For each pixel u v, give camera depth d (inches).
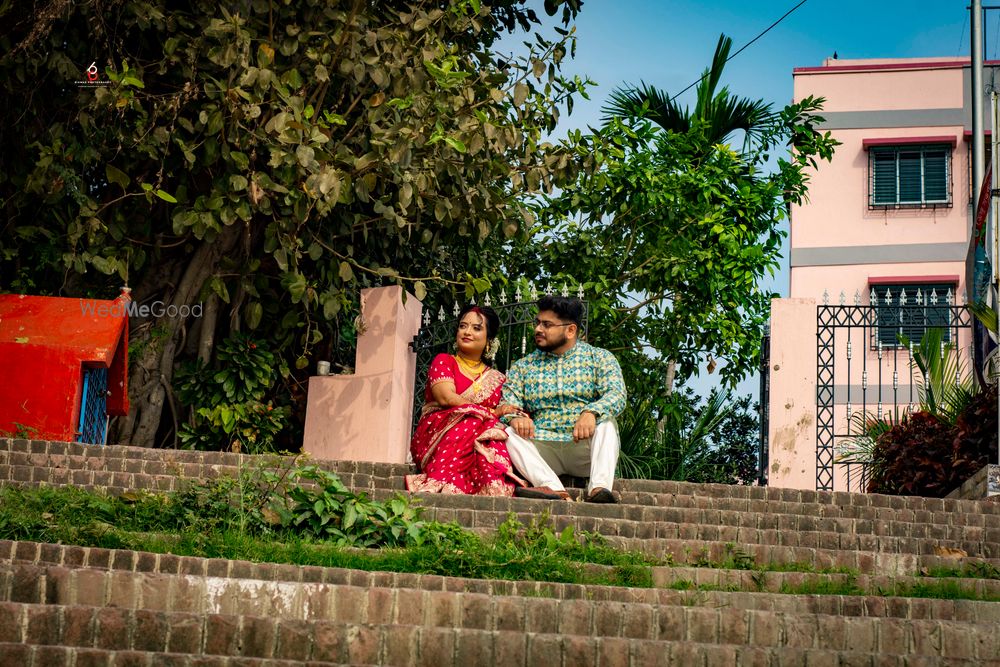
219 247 494.0
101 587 226.5
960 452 441.4
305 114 406.9
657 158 617.3
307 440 477.4
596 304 575.2
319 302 474.6
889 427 504.4
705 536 312.5
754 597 252.8
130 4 441.1
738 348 602.5
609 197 596.4
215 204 436.8
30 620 208.8
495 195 459.8
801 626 234.8
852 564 299.0
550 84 471.5
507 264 595.2
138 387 483.2
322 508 290.0
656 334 603.5
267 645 212.5
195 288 493.4
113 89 421.4
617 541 299.6
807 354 470.3
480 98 443.2
